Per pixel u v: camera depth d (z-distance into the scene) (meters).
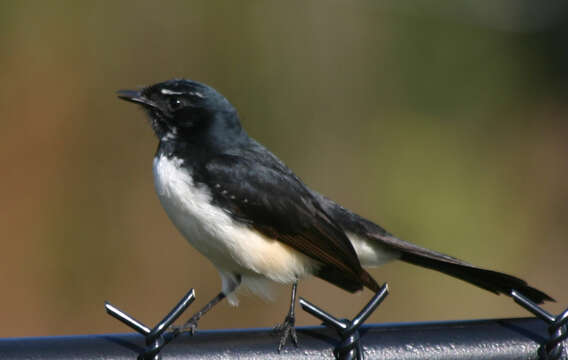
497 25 18.88
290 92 14.68
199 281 12.18
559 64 19.73
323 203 7.09
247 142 6.90
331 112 15.33
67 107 12.73
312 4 15.28
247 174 6.43
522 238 15.55
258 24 14.39
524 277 15.11
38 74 12.73
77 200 12.29
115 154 12.72
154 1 13.62
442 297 13.16
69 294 11.80
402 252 7.01
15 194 12.03
